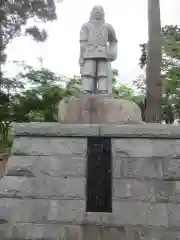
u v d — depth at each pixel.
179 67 12.59
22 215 5.59
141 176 5.75
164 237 5.36
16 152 5.99
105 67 6.99
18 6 17.09
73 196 5.68
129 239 5.36
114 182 5.72
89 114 6.39
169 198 5.60
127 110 6.35
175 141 5.92
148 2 13.90
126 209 5.56
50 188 5.75
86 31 7.09
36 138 6.07
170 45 12.20
